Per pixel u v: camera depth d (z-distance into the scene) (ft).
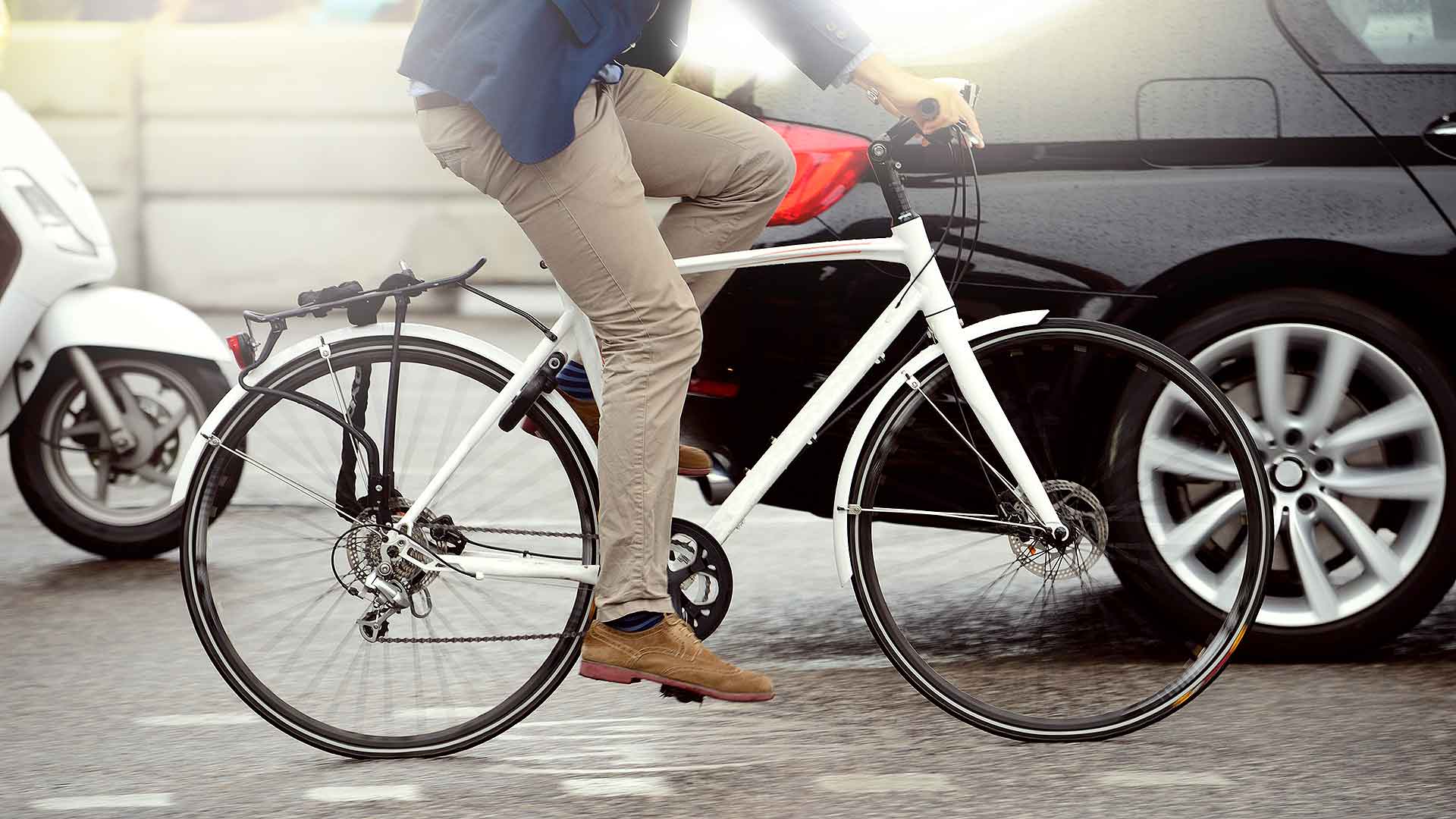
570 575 16.96
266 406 16.93
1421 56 19.04
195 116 52.21
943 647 19.75
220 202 52.42
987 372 17.84
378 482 16.89
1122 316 18.93
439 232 51.08
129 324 24.34
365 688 17.19
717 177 16.53
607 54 15.14
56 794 15.88
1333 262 18.89
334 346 16.88
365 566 16.98
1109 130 18.99
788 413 18.98
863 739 17.26
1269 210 18.80
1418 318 19.08
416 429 17.01
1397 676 18.98
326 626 17.30
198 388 24.75
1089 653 19.49
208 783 16.21
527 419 17.02
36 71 52.29
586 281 15.87
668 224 16.79
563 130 15.08
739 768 16.42
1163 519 18.80
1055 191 18.89
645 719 18.03
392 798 15.79
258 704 17.03
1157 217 18.85
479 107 15.07
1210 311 19.08
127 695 18.88
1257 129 18.97
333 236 51.85
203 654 20.44
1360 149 18.89
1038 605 20.39
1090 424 18.33
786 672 19.53
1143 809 15.15
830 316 18.72
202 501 17.03
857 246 17.10
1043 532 17.39
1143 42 19.12
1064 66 19.13
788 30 15.97
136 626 21.62
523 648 17.19
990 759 16.60
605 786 16.01
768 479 17.15
